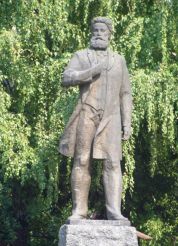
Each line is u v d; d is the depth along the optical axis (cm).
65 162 2255
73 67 1402
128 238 1334
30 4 2162
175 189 2433
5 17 2191
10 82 2208
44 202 2345
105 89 1392
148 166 2345
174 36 2147
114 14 2188
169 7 2150
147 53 2138
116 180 1380
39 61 2192
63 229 1346
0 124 2047
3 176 2258
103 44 1414
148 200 2428
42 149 2092
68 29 2170
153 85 2064
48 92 2166
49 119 2148
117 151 1388
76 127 1388
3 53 2117
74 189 1382
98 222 1344
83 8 2192
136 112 2042
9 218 2464
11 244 2541
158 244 2342
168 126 2050
